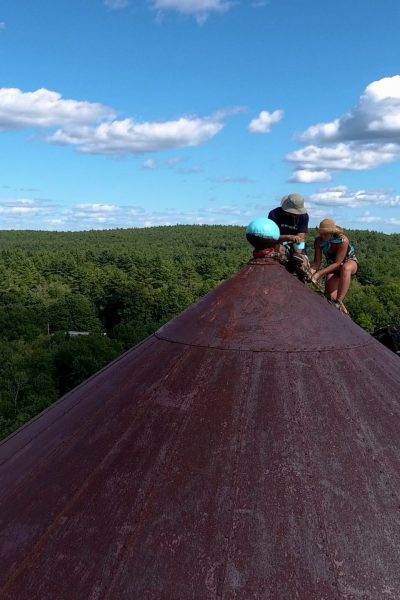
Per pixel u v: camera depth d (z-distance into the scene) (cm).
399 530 365
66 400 518
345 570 346
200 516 367
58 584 350
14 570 363
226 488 378
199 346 472
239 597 335
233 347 462
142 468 397
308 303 498
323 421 414
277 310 484
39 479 420
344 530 361
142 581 344
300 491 376
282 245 652
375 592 339
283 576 342
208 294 530
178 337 491
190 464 393
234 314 487
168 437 411
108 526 370
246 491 376
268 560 348
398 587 342
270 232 529
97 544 363
